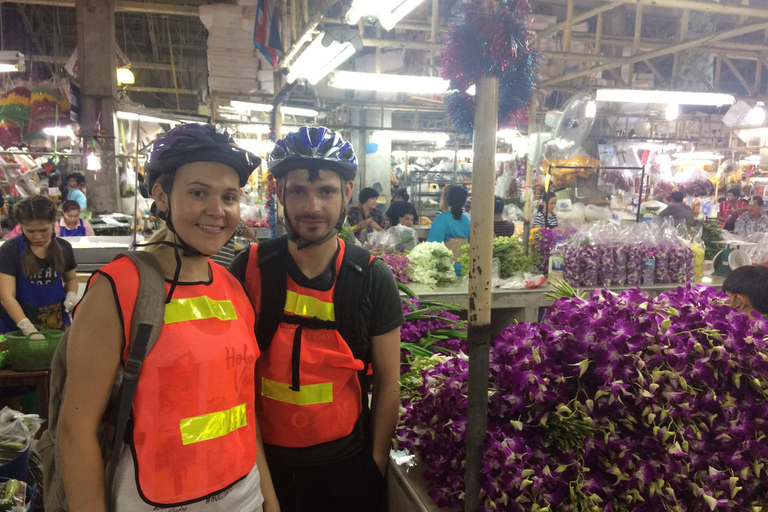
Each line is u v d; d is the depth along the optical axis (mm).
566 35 4793
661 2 3885
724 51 5277
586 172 6387
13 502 1719
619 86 6152
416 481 1431
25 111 7441
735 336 1366
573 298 1493
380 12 2586
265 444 1454
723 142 10961
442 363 1557
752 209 8047
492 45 1092
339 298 1440
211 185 1077
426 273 3461
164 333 1051
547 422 1238
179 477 1053
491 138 1144
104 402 1037
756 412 1364
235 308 1209
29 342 2660
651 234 3740
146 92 17359
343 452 1448
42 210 3023
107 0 7449
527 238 4055
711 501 1217
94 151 6973
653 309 1398
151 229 6203
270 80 6109
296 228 1387
